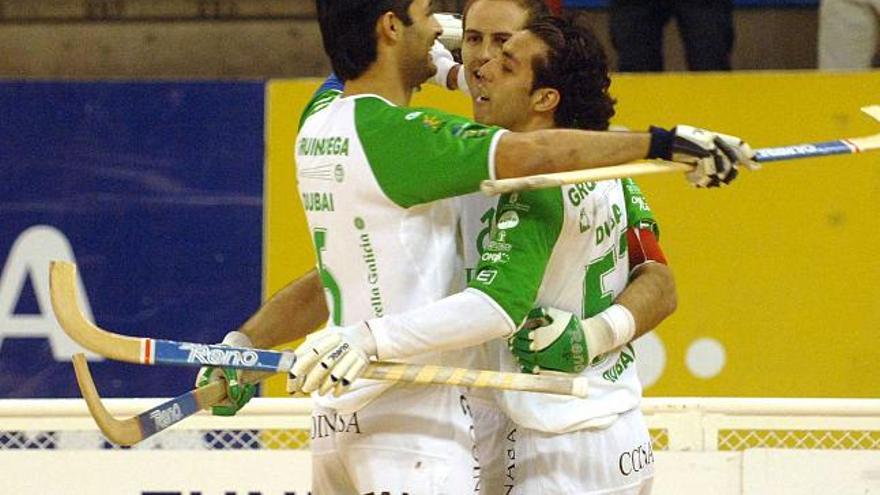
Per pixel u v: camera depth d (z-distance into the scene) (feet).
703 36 73.20
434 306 32.09
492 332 32.17
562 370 33.76
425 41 34.50
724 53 73.67
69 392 66.49
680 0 73.05
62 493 48.49
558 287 34.55
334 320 34.50
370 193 32.94
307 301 38.99
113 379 66.23
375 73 34.27
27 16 85.40
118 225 66.28
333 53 34.37
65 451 48.47
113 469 48.42
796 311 63.21
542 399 34.55
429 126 32.24
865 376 62.90
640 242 37.35
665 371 63.41
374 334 31.96
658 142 31.68
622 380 35.68
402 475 33.17
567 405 34.50
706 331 63.36
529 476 34.91
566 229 33.91
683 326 63.36
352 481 34.32
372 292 33.42
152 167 66.28
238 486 48.26
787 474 47.19
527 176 31.63
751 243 63.21
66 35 85.15
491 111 35.53
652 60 73.67
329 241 34.06
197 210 66.13
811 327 63.10
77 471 48.47
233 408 35.94
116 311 66.03
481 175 31.71
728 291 63.31
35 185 66.49
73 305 31.63
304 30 84.33
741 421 47.52
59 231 66.39
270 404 48.16
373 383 33.32
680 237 63.36
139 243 66.18
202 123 66.23
